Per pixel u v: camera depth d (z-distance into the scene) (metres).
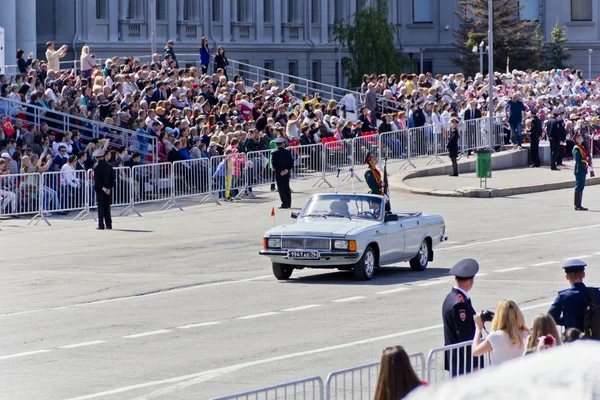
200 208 72.31
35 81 80.94
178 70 97.75
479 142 97.38
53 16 129.00
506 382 6.08
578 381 6.02
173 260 50.56
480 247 54.66
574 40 193.75
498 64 178.62
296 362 28.11
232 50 150.12
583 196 80.81
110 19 131.62
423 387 6.38
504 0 178.75
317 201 46.84
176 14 141.00
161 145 77.56
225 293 41.00
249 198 77.31
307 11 164.38
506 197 79.56
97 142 71.81
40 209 64.88
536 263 48.59
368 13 158.25
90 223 64.94
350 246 43.22
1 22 112.25
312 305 37.88
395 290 41.28
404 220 46.62
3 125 70.19
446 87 114.00
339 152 85.38
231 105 91.62
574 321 22.97
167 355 29.28
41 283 43.78
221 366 27.72
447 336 21.88
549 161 101.62
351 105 109.19
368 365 17.48
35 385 25.81
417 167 90.50
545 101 117.81
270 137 82.19
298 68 162.62
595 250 53.06
